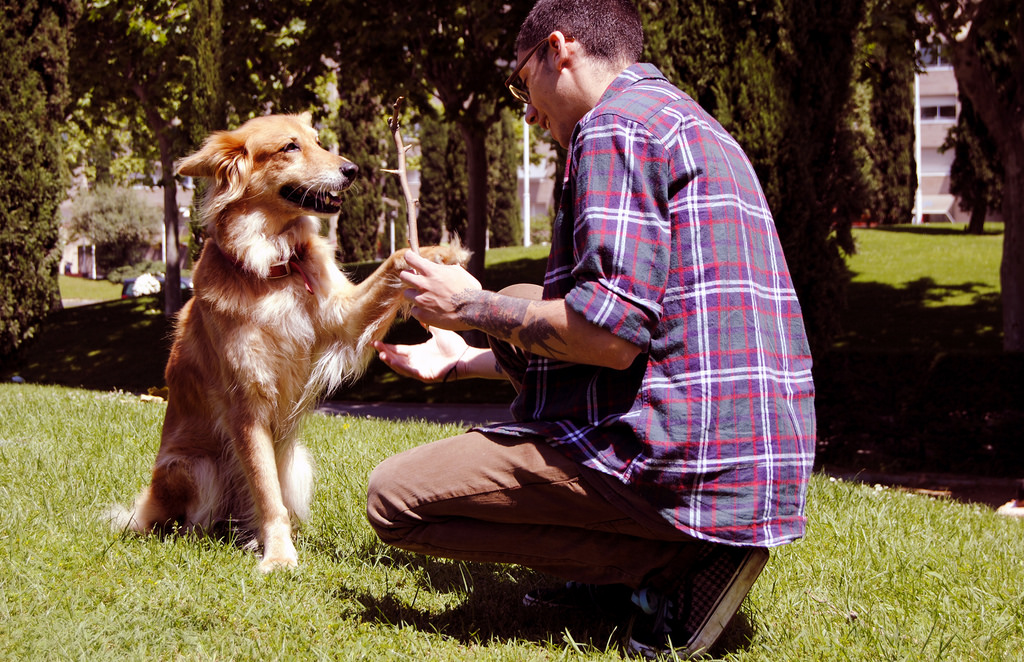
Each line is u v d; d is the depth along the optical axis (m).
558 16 2.47
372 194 29.41
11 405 6.91
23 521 3.49
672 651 2.37
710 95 8.08
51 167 10.83
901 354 9.34
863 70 12.23
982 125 22.53
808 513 4.12
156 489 3.67
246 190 3.37
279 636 2.53
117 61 17.83
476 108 14.95
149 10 15.28
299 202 3.42
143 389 16.36
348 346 3.56
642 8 7.96
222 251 3.42
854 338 14.92
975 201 22.92
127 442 5.20
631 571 2.46
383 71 14.19
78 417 6.18
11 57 10.18
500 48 14.20
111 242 46.84
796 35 7.96
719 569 2.39
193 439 3.75
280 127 3.46
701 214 2.24
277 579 3.01
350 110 28.83
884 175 27.39
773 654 2.53
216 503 3.71
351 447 5.31
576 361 2.24
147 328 20.84
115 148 26.89
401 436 5.93
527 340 2.28
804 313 8.65
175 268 21.30
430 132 35.47
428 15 13.23
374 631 2.61
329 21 13.92
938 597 3.00
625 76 2.44
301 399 3.57
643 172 2.20
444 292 2.40
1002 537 4.40
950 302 16.70
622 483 2.26
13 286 10.61
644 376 2.26
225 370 3.41
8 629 2.46
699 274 2.22
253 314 3.34
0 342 10.78
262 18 14.53
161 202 53.75
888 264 19.88
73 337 20.67
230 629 2.58
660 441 2.20
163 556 3.18
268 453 3.41
